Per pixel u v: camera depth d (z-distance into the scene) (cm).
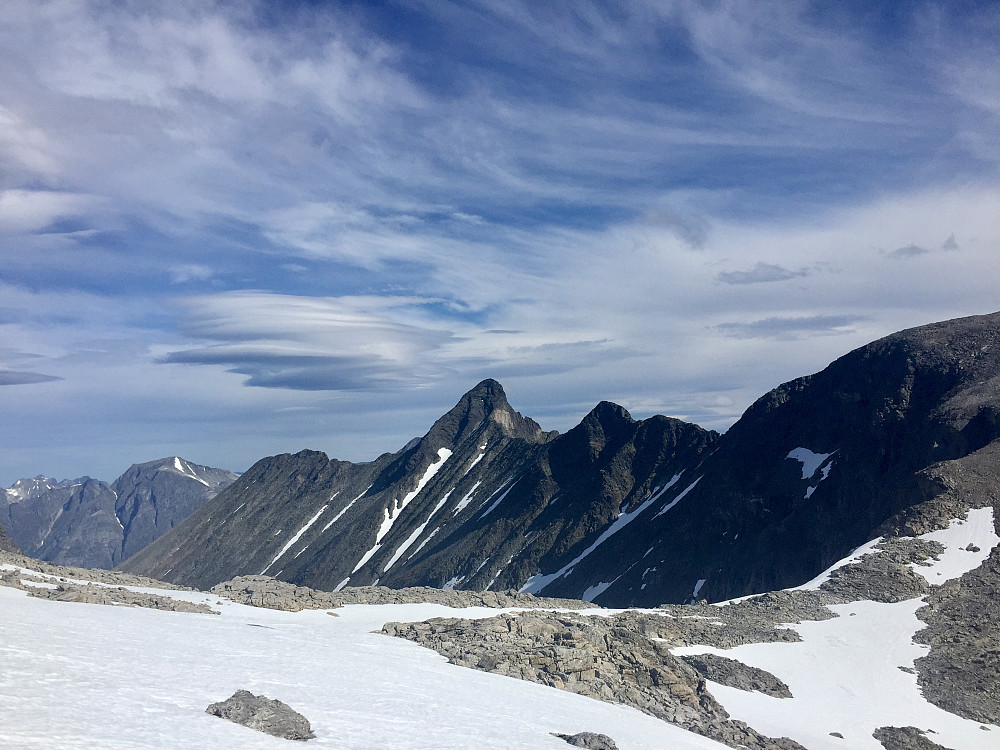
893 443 12756
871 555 7731
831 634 6284
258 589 6475
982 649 5803
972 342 13350
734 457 16175
